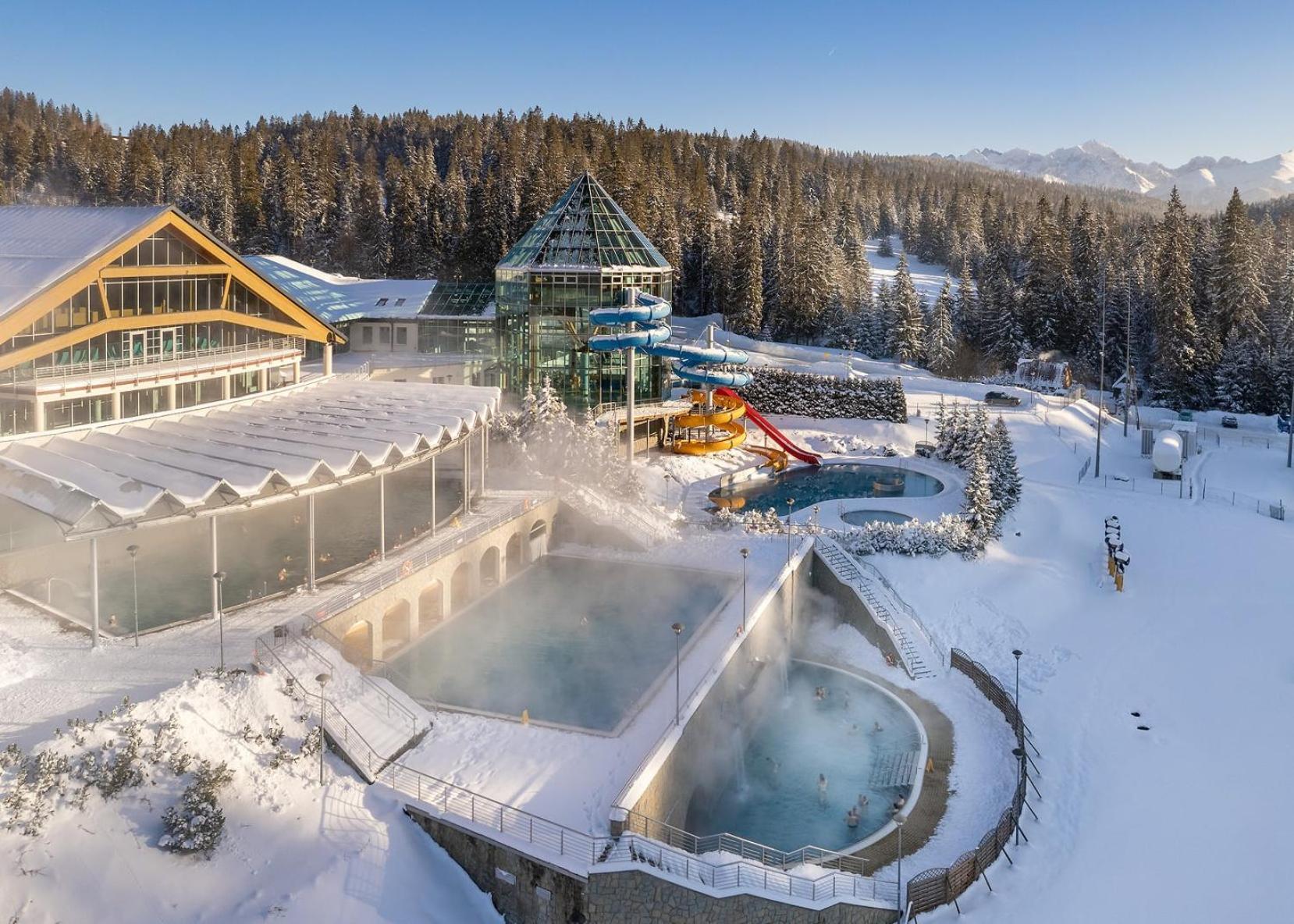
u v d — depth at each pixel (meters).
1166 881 33.53
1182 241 123.50
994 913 31.56
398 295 103.00
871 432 96.44
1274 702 46.38
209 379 55.28
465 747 34.81
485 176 159.38
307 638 37.97
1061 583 60.34
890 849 35.31
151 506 36.12
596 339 71.81
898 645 51.31
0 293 43.97
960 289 142.38
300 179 151.62
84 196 176.25
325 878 27.72
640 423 85.44
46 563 44.44
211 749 30.06
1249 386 116.81
